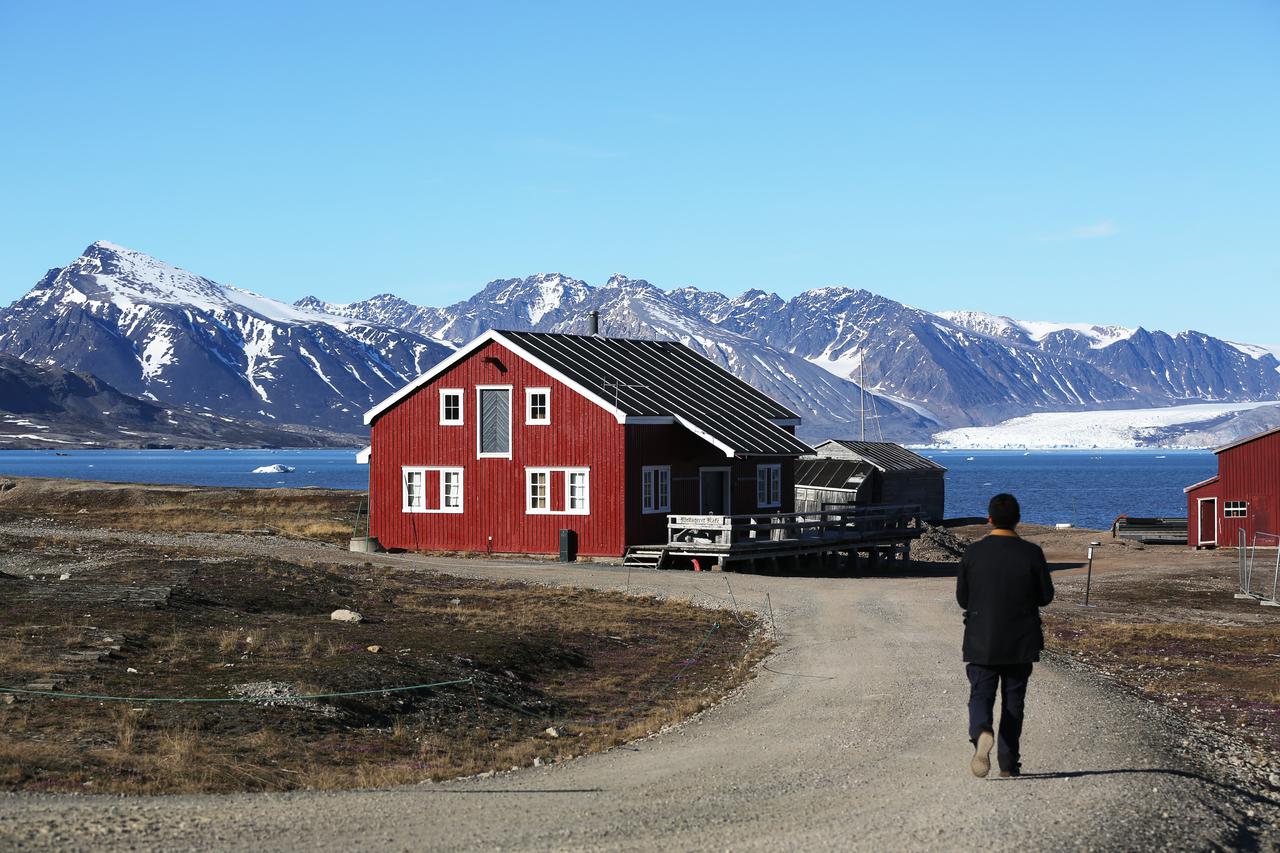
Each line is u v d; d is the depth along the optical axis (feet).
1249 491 208.64
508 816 40.63
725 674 82.99
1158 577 161.58
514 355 167.12
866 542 179.73
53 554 134.31
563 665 85.25
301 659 75.56
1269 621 120.26
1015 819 38.37
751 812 40.78
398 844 36.29
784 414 194.39
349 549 167.84
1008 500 43.57
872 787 44.42
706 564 156.87
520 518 166.30
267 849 35.50
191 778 48.85
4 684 62.80
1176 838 37.88
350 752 57.31
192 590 102.78
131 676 67.41
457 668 76.74
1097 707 64.08
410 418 173.88
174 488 298.56
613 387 168.25
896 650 88.17
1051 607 128.88
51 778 47.37
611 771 50.88
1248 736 62.49
